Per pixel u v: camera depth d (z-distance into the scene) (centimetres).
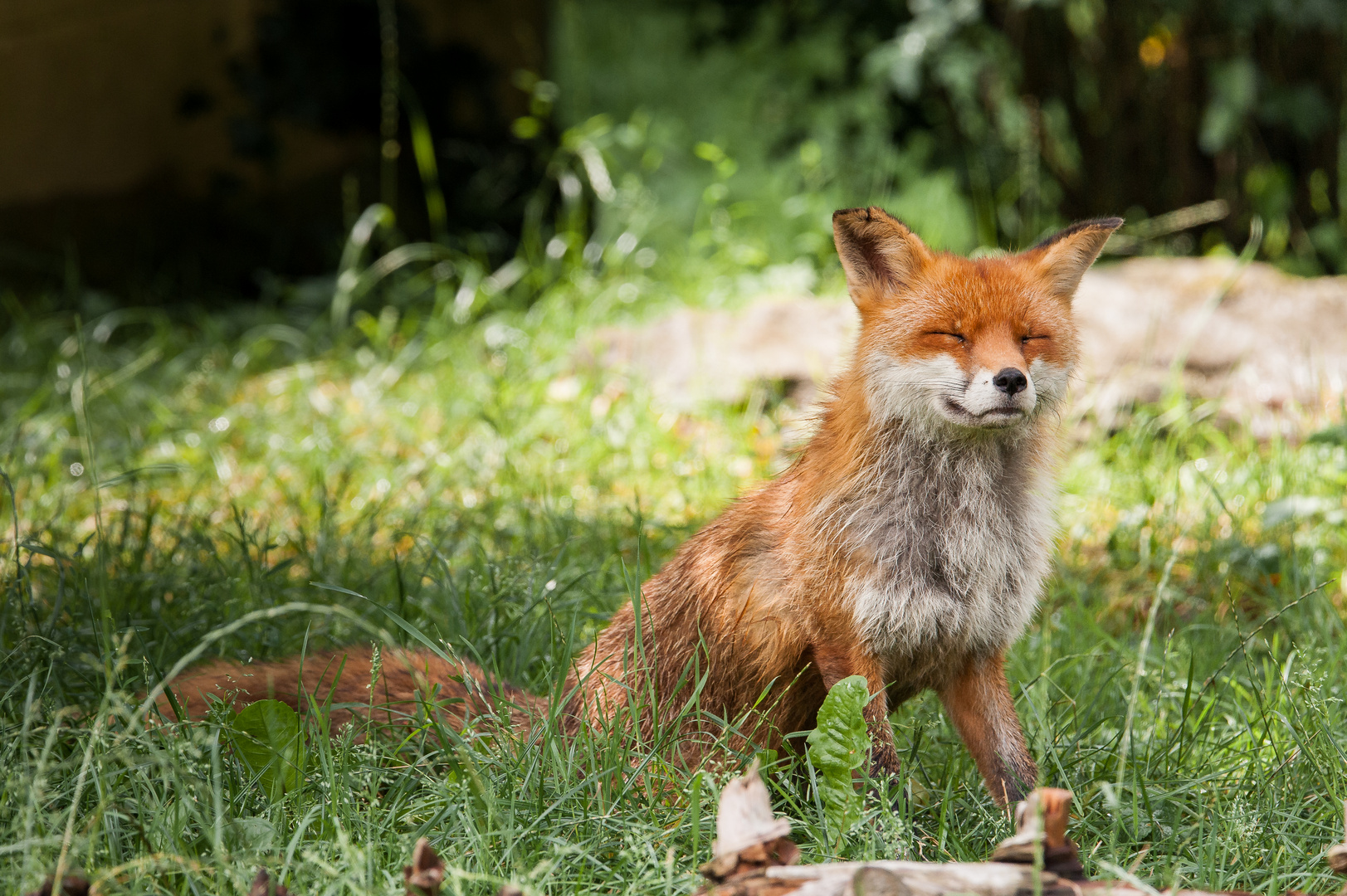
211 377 1473
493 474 1175
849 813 563
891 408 647
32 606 754
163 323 1575
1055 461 696
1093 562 1019
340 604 834
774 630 652
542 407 1327
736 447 1252
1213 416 1269
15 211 1841
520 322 1553
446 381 1412
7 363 1486
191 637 788
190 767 567
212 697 653
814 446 682
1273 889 517
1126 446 1212
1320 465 1109
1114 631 907
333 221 1959
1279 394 1321
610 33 2958
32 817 528
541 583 826
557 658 725
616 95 2642
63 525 1051
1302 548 986
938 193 2069
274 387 1423
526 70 2094
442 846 562
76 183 1877
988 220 1805
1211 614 879
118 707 524
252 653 781
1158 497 1077
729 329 1473
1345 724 690
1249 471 1116
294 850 521
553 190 2006
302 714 679
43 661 701
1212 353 1400
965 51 1750
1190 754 680
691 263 1805
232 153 1895
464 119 2025
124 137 1906
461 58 1944
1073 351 682
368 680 702
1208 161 1830
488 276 1852
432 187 1856
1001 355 626
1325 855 552
